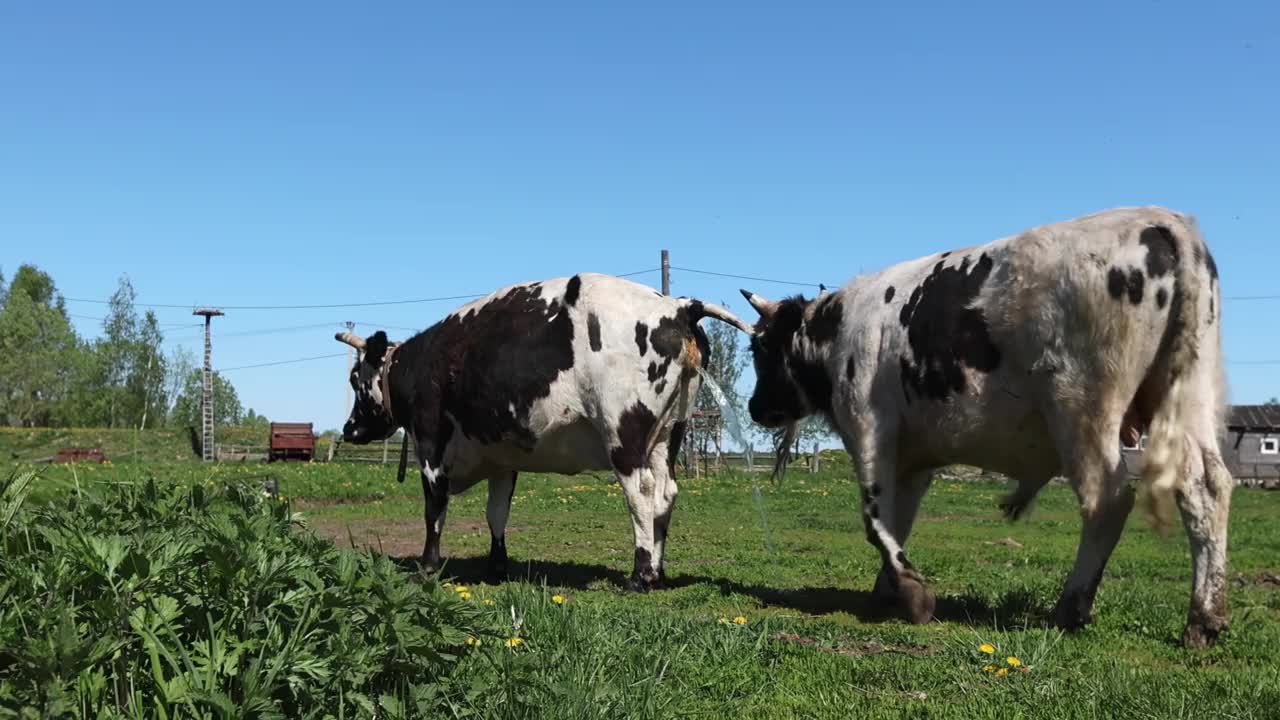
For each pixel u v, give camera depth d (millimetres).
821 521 17734
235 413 68125
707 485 29469
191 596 3822
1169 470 6375
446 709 4215
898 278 8102
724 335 32625
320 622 3926
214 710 3459
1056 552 13414
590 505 21438
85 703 3357
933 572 10906
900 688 5266
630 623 6344
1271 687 5074
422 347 10852
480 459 10414
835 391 8500
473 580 10523
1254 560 13242
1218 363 6555
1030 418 7102
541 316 9672
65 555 3811
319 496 26297
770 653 5977
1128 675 5242
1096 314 6523
